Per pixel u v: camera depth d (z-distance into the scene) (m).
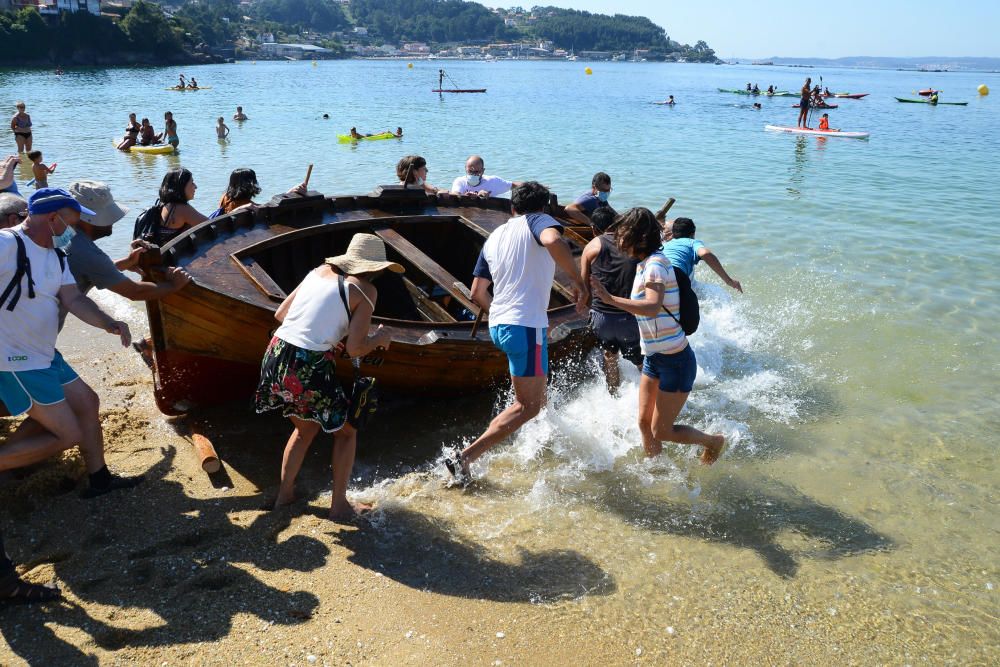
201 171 18.39
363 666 3.41
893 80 149.88
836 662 3.60
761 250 11.31
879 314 8.55
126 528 4.30
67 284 4.04
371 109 40.56
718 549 4.42
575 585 4.05
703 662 3.57
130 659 3.33
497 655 3.54
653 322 4.64
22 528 4.25
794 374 7.00
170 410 5.63
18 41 100.44
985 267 10.41
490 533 4.49
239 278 5.74
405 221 7.83
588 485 5.07
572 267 4.43
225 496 4.71
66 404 4.12
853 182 17.91
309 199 7.44
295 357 4.11
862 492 5.07
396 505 4.71
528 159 21.30
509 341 4.57
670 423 4.88
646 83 96.69
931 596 4.05
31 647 3.36
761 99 59.28
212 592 3.80
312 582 3.94
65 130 27.70
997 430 5.93
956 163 21.61
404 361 5.48
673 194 16.06
